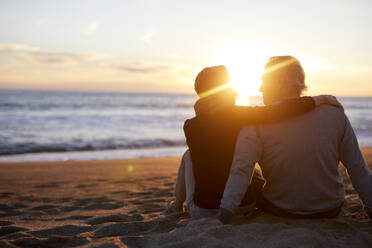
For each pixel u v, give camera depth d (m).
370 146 14.10
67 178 6.41
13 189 5.04
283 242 1.64
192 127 2.14
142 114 36.69
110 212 3.09
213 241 1.63
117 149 13.83
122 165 8.68
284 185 2.04
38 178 6.46
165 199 3.76
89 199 3.90
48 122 24.95
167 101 81.31
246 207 2.18
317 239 1.68
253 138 2.01
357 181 2.01
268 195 2.14
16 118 27.56
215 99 2.11
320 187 1.98
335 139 1.95
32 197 4.18
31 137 16.83
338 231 1.92
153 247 1.70
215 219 1.94
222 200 1.99
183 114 38.06
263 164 2.07
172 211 2.67
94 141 15.63
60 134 18.48
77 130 20.72
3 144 13.91
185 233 1.83
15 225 2.55
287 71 2.05
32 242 1.82
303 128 1.94
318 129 1.93
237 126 2.06
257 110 2.04
